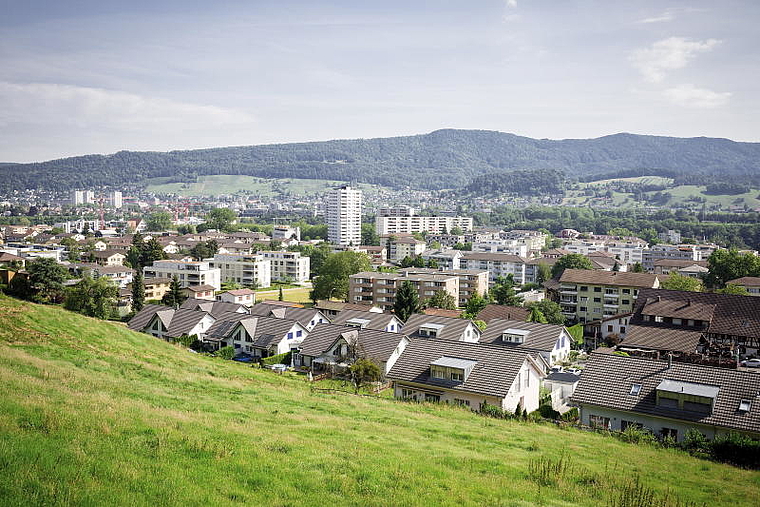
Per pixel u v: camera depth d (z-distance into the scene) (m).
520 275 188.75
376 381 58.09
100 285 110.44
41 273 115.00
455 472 23.55
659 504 22.34
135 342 53.69
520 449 30.44
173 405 30.25
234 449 22.09
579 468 27.05
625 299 112.38
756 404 41.53
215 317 89.88
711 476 29.83
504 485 22.53
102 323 55.31
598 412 46.16
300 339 83.56
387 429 31.05
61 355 40.50
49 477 16.61
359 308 108.19
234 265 172.25
